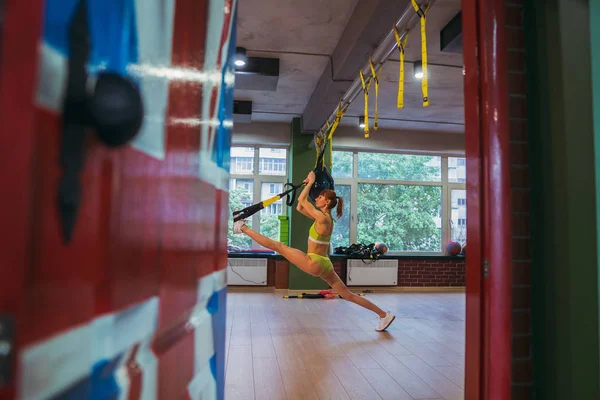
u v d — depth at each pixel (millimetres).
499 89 1566
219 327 751
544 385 1487
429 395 2662
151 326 437
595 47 1305
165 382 482
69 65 278
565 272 1401
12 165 222
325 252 4371
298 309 5570
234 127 7387
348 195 7957
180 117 519
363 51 3436
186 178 547
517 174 1572
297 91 5660
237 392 2645
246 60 4363
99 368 328
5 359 217
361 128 7562
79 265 293
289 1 3377
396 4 2670
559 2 1450
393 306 5957
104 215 331
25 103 231
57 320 266
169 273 490
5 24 216
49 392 258
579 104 1354
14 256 222
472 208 1615
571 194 1379
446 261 7723
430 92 5520
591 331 1274
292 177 7129
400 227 8047
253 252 7359
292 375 2982
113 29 343
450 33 3598
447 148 7801
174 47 498
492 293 1512
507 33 1604
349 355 3508
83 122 297
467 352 1617
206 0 630
